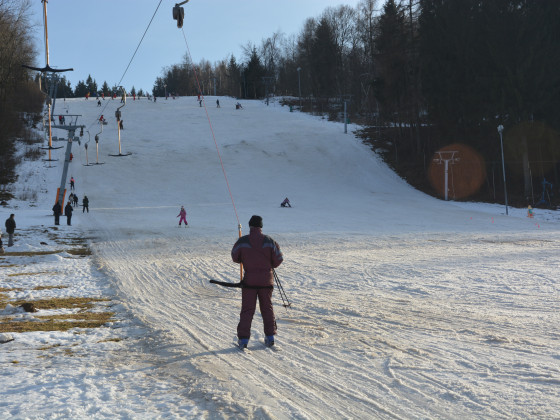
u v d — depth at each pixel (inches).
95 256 757.9
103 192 1875.0
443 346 253.3
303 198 1877.5
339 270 593.6
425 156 2340.1
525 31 1829.5
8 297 433.7
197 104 3804.1
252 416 162.2
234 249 269.1
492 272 548.1
